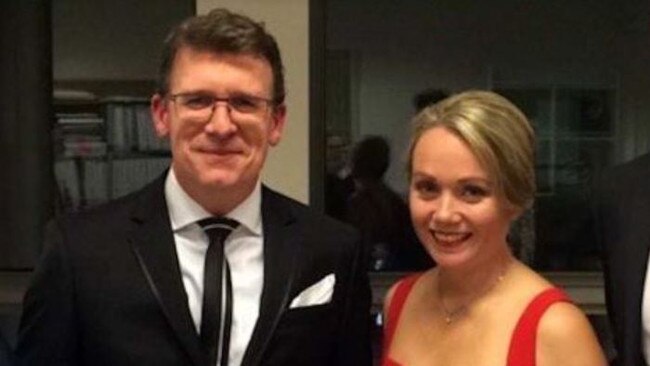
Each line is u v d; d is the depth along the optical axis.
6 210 3.00
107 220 1.66
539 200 2.91
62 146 2.96
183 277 1.63
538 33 2.94
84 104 2.96
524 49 2.94
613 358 1.93
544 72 2.95
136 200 1.69
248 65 1.56
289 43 2.82
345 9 2.90
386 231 2.88
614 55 2.94
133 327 1.58
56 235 1.63
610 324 1.95
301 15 2.82
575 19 2.93
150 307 1.58
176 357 1.57
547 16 2.93
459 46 2.94
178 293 1.60
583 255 2.90
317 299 1.68
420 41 2.93
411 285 1.86
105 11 2.94
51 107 2.96
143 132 2.94
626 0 2.93
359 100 2.93
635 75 2.94
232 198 1.63
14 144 2.98
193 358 1.57
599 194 1.98
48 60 2.95
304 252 1.71
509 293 1.64
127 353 1.57
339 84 2.92
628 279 1.84
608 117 2.95
